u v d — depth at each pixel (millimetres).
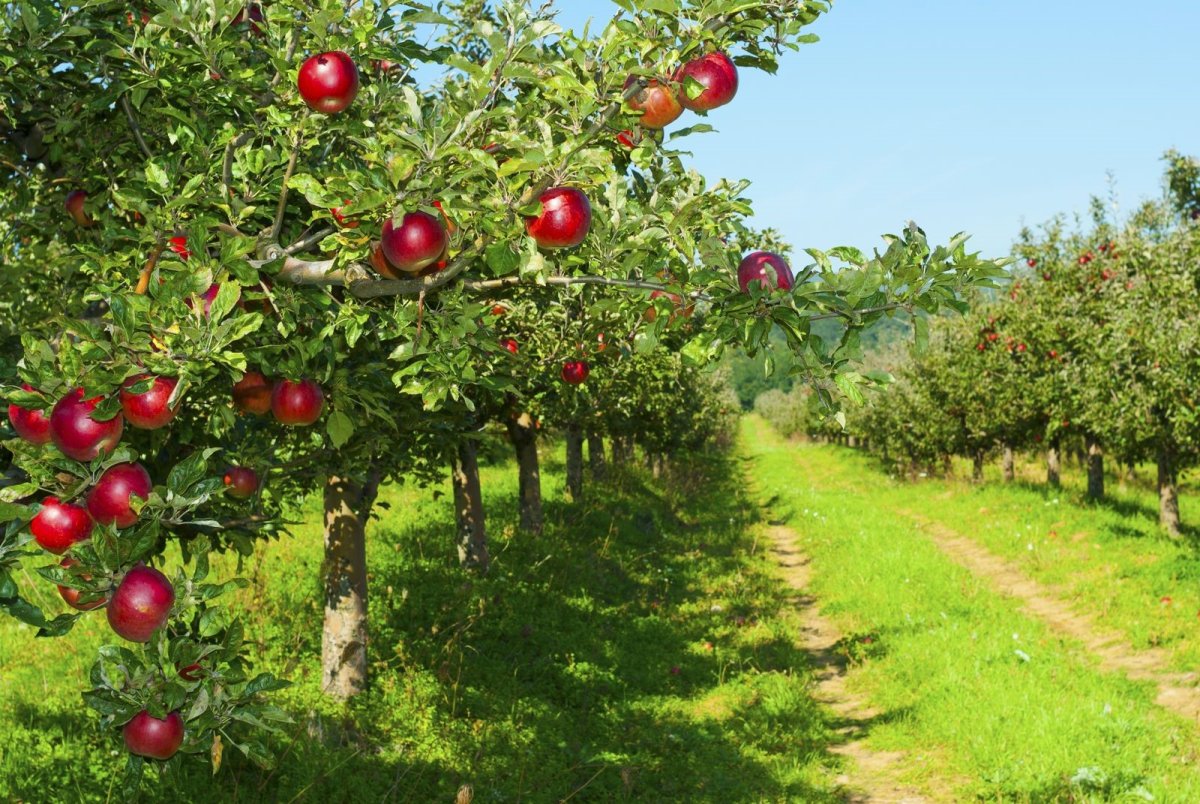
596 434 26328
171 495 2398
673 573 18281
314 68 3279
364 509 9055
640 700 10820
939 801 7938
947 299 2881
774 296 2934
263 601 10375
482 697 9656
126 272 3273
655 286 3172
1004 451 29594
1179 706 9750
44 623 2502
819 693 11461
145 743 2416
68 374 2389
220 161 3893
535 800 7621
